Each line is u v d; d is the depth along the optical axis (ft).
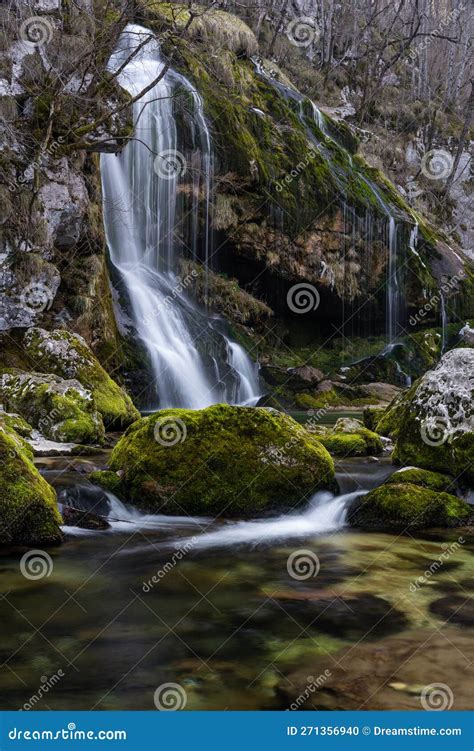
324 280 65.51
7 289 36.70
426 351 70.90
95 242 43.37
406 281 71.97
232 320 59.16
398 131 104.88
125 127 42.27
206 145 56.75
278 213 61.57
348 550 15.60
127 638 10.61
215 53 61.05
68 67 39.45
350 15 112.27
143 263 53.31
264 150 61.82
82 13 41.57
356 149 78.69
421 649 10.12
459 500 18.04
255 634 10.77
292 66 97.25
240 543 16.07
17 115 38.06
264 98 67.00
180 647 10.26
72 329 39.50
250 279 63.31
